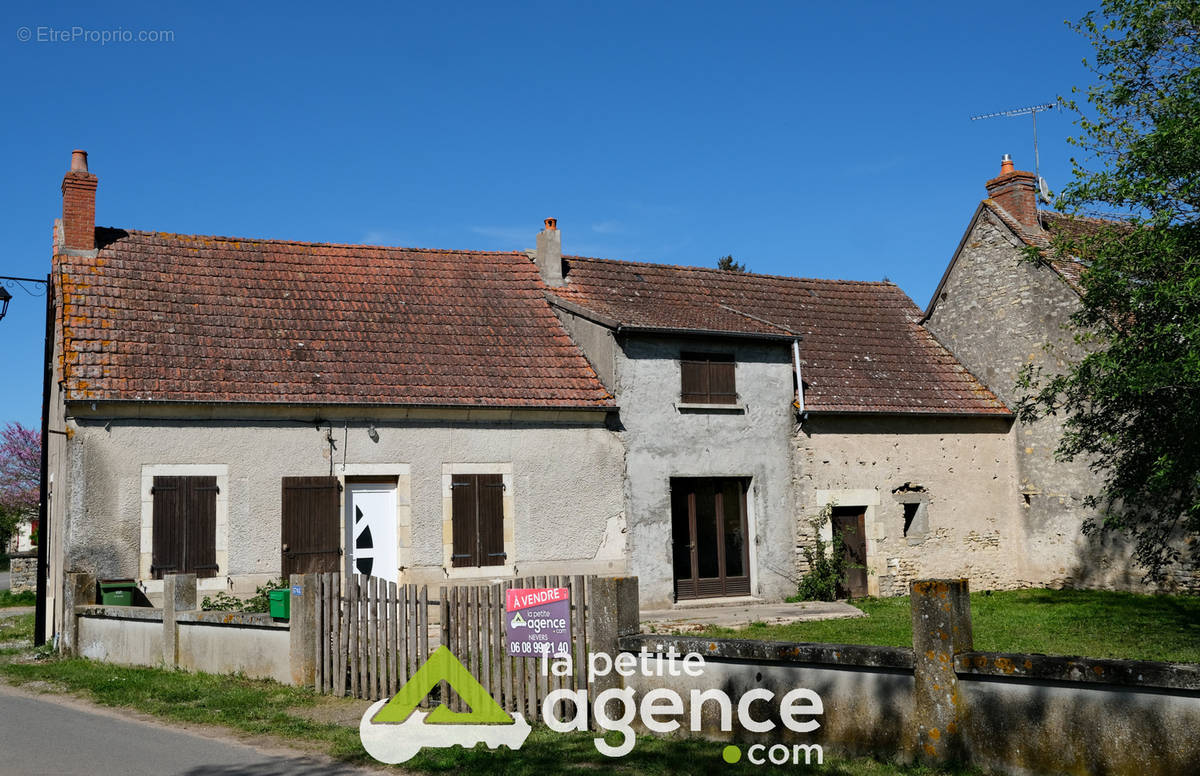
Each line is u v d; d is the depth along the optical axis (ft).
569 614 28.22
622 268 70.90
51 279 57.98
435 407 54.65
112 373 50.06
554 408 57.16
